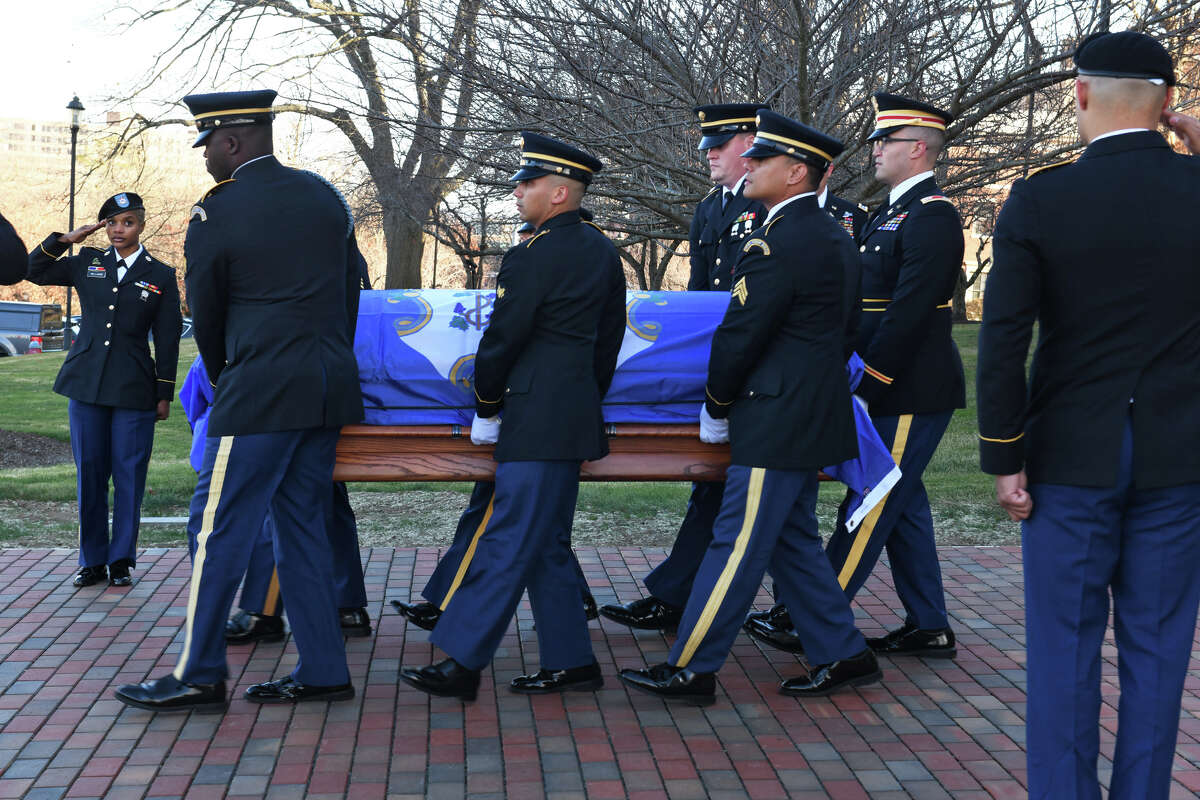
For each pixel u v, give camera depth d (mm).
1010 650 4336
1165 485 2434
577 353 3621
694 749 3385
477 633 3637
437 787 3102
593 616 4676
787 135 3525
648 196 8164
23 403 12906
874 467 3939
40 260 4898
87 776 3137
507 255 3646
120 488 5008
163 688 3584
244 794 3047
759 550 3605
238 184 3504
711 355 3617
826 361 3568
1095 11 6645
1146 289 2432
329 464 3688
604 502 7215
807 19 6938
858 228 4551
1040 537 2580
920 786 3154
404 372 3867
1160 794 2506
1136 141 2494
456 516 6914
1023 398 2572
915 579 4234
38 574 5180
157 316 5043
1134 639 2535
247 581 4348
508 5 7402
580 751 3355
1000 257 2549
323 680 3699
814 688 3809
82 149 19500
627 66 7430
